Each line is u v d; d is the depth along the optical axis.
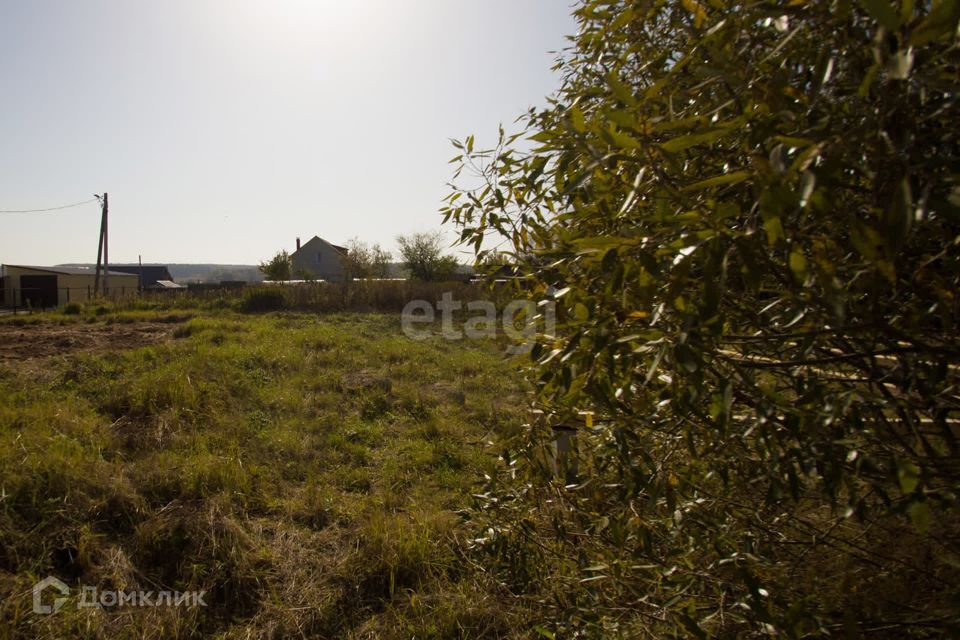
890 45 0.78
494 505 2.20
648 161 0.93
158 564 3.28
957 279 0.94
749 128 0.99
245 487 4.19
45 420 5.05
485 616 2.75
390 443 5.69
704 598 1.43
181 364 7.86
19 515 3.37
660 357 0.91
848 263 1.00
